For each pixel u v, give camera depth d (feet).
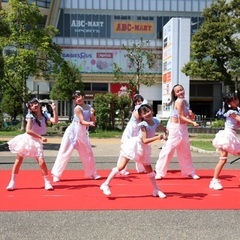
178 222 18.83
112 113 94.17
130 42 187.62
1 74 69.26
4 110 123.34
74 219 19.33
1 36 87.71
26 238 16.47
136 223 18.65
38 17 93.45
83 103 29.22
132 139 24.14
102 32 187.32
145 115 23.73
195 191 25.73
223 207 21.75
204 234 16.99
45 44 90.89
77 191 25.44
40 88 181.88
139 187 26.76
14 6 89.76
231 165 38.34
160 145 64.13
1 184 27.81
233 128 25.89
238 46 110.93
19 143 25.36
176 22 137.80
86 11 185.78
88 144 29.48
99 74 187.11
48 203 22.39
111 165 39.09
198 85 193.47
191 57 122.83
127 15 187.62
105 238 16.43
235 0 111.86
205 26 113.80
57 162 28.78
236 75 115.24
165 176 31.01
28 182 28.53
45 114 26.32
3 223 18.63
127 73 181.47
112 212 20.65
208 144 62.49
